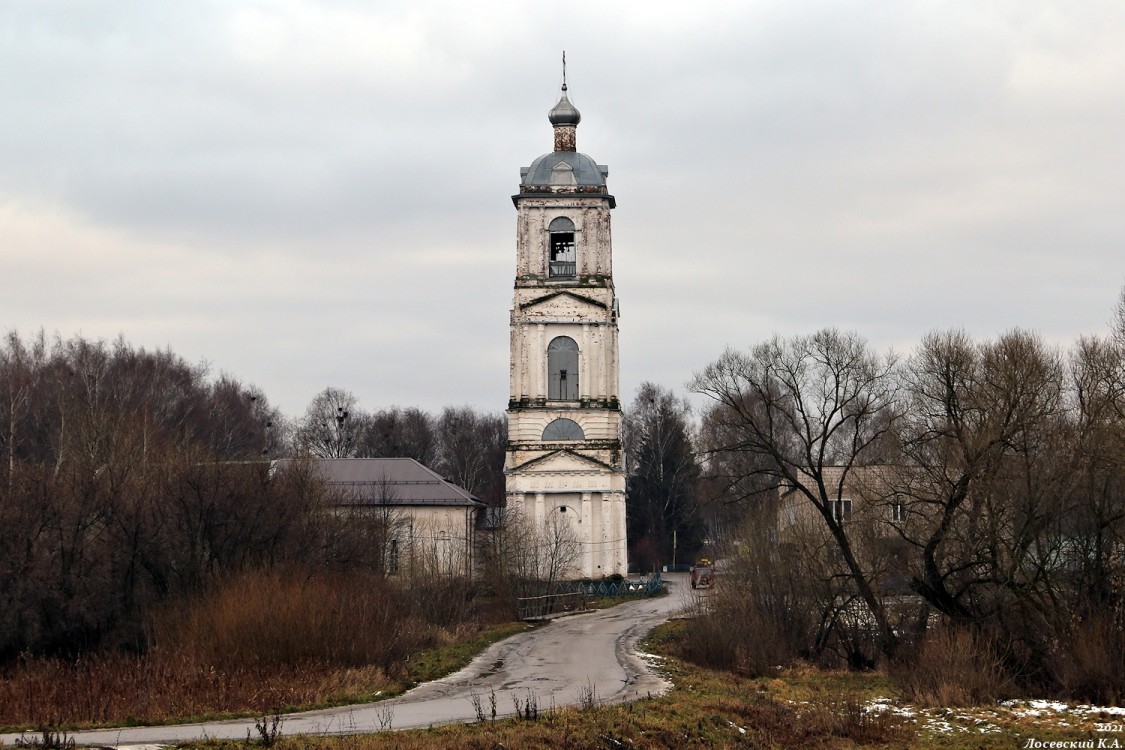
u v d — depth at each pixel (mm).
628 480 146750
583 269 106812
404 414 166000
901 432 58531
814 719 39625
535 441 105375
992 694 45562
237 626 44719
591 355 106188
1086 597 50188
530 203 106875
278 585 47938
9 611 53875
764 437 59344
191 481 61375
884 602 59438
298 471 68938
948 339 55688
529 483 104875
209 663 43156
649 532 143875
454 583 73312
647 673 49156
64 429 79875
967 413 54594
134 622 56594
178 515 60062
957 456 54125
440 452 167125
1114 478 50906
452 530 95500
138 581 58656
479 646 61125
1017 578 52438
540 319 106125
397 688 42375
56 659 47750
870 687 49938
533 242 106938
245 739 29766
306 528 64312
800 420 68875
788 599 60969
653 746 32812
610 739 32250
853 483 64062
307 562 60562
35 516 57000
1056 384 54250
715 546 84938
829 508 58031
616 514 104750
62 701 36500
